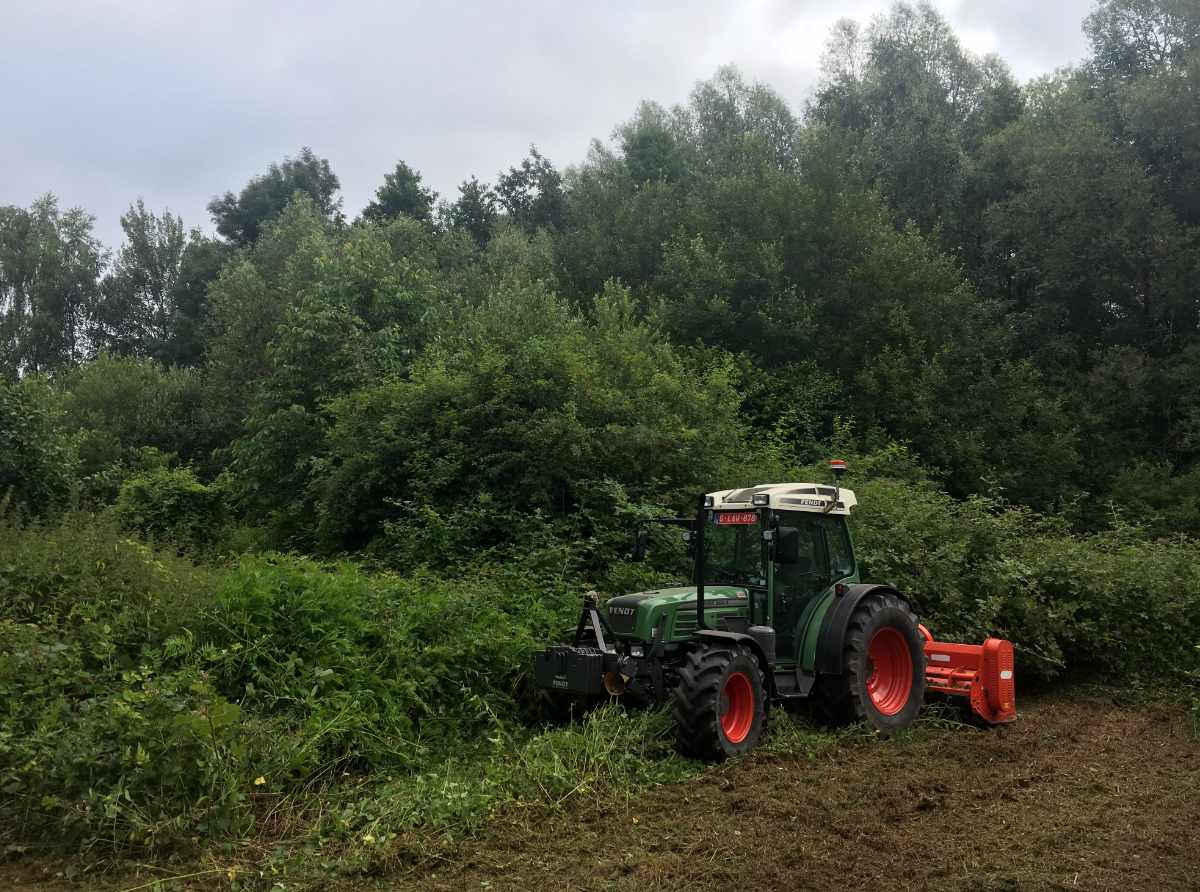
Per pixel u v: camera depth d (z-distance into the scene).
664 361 18.22
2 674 6.65
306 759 6.74
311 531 15.30
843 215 27.83
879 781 7.14
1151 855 5.70
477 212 54.41
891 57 45.16
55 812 5.79
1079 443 26.56
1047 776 7.46
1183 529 23.62
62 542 8.70
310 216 43.78
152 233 53.59
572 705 8.31
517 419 13.41
